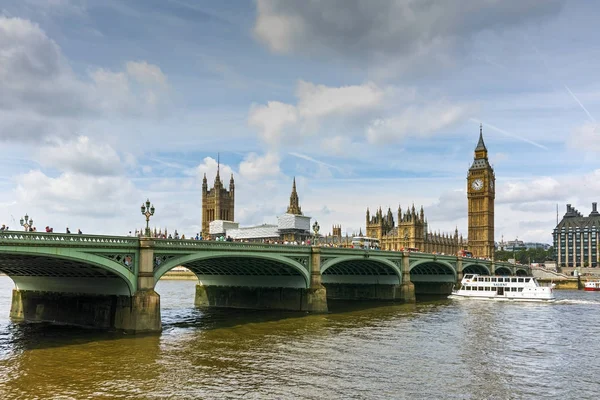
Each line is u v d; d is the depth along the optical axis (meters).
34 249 49.00
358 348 54.97
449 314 86.88
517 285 119.12
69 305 66.75
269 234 188.88
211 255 66.31
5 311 81.12
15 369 43.56
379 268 112.00
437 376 44.03
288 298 86.75
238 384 40.44
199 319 74.94
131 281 58.31
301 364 47.25
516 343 59.44
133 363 46.06
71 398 36.28
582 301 114.75
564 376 44.81
